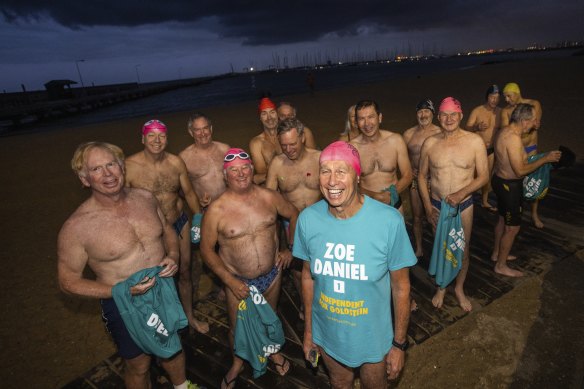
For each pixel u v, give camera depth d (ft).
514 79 88.48
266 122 14.58
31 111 122.42
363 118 12.19
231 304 9.63
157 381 10.68
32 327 14.24
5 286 17.17
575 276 13.60
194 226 11.71
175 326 8.43
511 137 12.40
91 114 140.87
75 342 13.32
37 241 21.93
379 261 6.28
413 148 15.14
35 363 12.41
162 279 8.38
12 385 11.57
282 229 16.84
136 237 8.10
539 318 11.84
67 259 7.61
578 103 47.52
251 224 9.33
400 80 133.39
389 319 7.02
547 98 54.08
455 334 11.53
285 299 13.92
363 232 6.23
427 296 13.26
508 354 10.65
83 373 11.39
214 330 12.59
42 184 34.04
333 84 196.65
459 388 9.81
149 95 269.85
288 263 10.43
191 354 11.59
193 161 13.98
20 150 54.03
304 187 11.94
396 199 11.89
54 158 45.85
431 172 12.48
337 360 7.20
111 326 8.21
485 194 19.51
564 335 11.09
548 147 29.19
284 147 11.01
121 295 7.52
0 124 129.39
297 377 10.55
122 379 10.84
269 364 11.07
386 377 7.63
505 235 13.51
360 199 6.42
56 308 15.35
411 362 10.73
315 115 60.80
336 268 6.48
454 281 13.94
